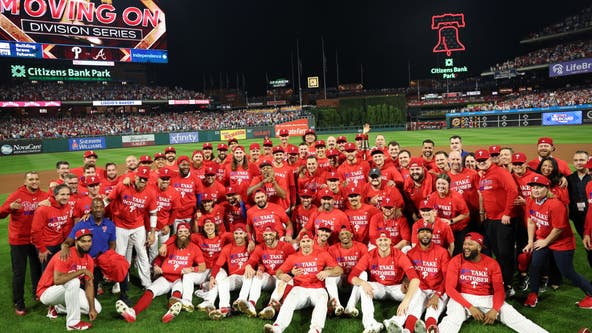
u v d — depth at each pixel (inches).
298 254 282.8
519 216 297.9
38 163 1391.5
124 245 324.8
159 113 2694.4
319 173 405.1
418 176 339.3
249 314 270.5
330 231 285.0
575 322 247.4
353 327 253.6
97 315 280.4
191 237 322.3
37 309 295.0
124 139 2016.5
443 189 303.7
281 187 385.1
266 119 2527.1
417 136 1888.5
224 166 442.9
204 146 487.8
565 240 262.2
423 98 3351.4
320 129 2561.5
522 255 296.7
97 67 2415.1
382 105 2536.9
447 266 261.3
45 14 2096.5
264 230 292.7
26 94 2144.4
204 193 375.6
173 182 370.3
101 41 2251.5
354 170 386.6
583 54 2443.4
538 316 256.5
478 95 3233.3
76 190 327.3
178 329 255.6
